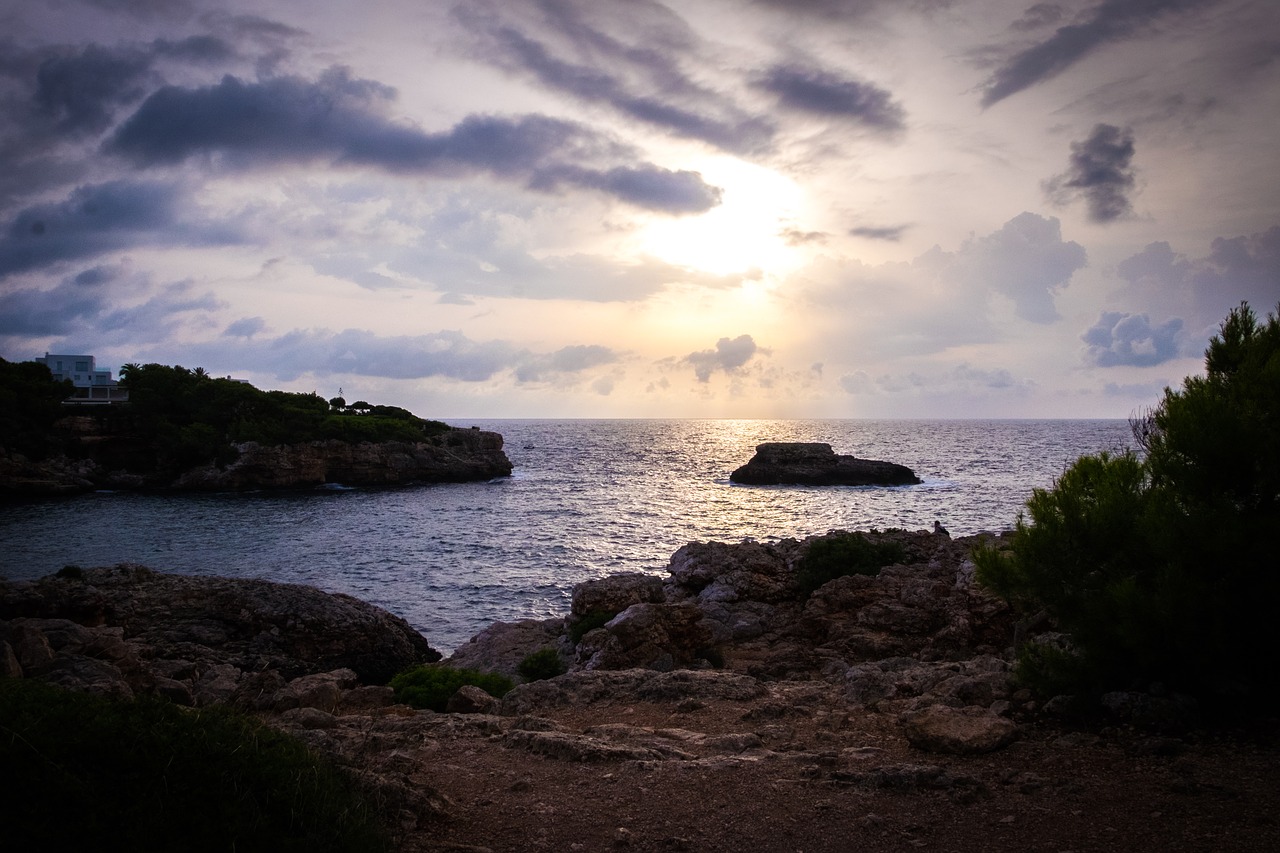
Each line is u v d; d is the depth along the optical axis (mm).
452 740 11805
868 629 23375
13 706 6430
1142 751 9664
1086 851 7266
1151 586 11258
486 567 66000
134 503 122375
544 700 14922
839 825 8148
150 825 5848
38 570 66312
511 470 180375
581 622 26078
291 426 151625
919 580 25516
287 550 76188
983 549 12992
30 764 5895
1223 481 10938
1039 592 12055
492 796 9234
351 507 117688
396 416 190125
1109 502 11633
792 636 25594
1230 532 10320
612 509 112438
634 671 16562
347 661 32125
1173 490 11539
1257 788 8367
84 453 141125
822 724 12328
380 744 11344
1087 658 11523
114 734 6500
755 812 8562
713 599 28594
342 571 64438
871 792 8984
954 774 9172
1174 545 10750
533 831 8203
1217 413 11008
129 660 17141
